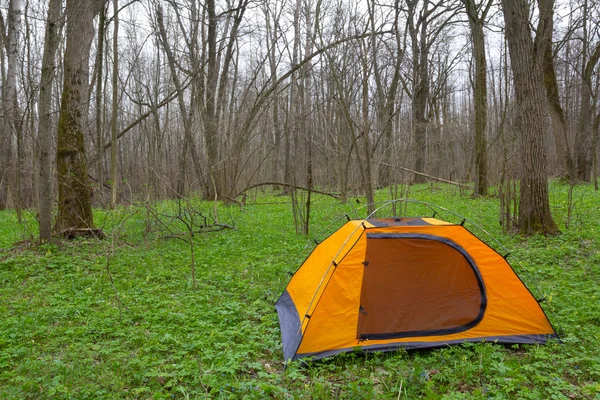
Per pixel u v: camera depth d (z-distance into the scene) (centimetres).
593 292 661
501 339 524
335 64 1536
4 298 704
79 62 1090
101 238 1112
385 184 1964
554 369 457
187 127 1955
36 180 1426
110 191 1705
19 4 1723
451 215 1333
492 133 3039
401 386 421
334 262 516
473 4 1812
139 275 833
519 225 1029
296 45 2564
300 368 480
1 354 500
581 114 2553
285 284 741
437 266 539
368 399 411
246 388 426
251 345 525
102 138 1988
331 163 2050
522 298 534
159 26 1997
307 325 500
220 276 808
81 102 1106
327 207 1675
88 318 613
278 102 2480
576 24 2255
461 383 444
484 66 1809
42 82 978
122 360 491
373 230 523
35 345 529
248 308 654
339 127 1770
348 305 512
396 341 516
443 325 532
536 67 1001
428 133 2472
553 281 718
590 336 522
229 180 2094
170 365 471
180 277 819
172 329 571
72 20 1074
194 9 2180
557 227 1014
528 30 999
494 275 537
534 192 1002
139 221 1318
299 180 2358
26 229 1302
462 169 3088
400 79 2241
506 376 446
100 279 788
